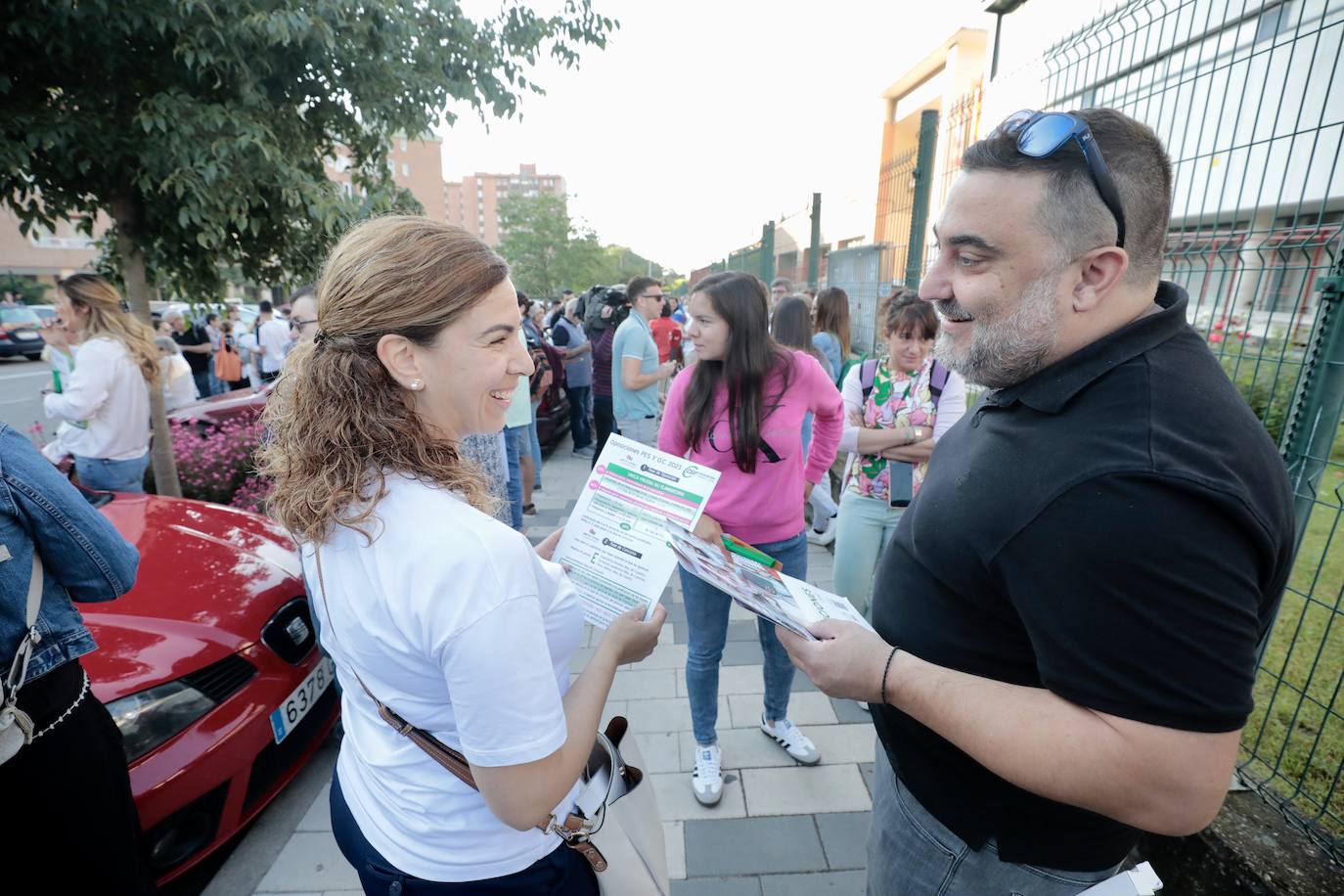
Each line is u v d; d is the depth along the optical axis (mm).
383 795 1010
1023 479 870
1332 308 1723
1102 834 999
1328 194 1798
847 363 4523
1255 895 1696
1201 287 2148
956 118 4020
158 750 1835
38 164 3492
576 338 7488
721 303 2021
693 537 1344
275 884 2053
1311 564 2881
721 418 2121
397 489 882
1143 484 760
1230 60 2066
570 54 4617
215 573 2332
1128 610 758
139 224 3902
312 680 2336
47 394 3545
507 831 999
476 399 918
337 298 889
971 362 972
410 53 4152
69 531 1356
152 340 3732
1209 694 733
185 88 3480
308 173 3975
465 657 808
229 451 4855
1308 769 1979
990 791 1032
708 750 2324
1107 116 877
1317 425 1785
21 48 3188
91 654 1882
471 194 111188
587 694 1030
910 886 1190
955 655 1002
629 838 1179
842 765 2447
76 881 1416
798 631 1033
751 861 2061
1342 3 2084
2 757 1253
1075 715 809
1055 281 879
